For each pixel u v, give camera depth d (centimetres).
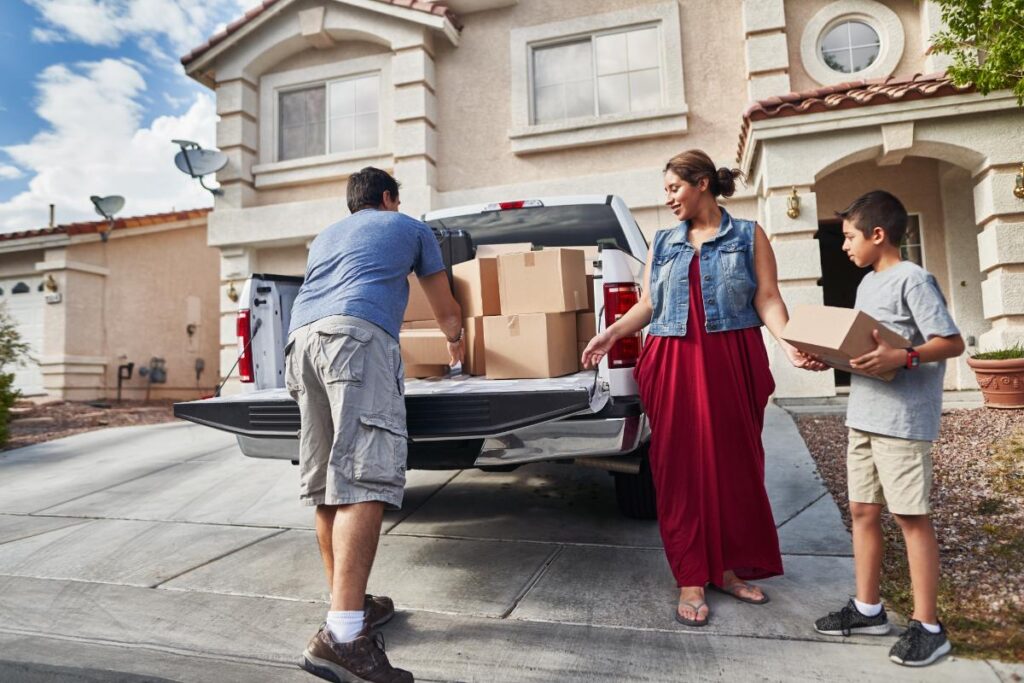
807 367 247
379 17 923
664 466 273
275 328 413
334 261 254
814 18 809
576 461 343
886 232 234
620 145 869
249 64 982
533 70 916
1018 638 239
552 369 311
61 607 302
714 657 236
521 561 337
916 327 229
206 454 653
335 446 226
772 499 412
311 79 986
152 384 1338
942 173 788
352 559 220
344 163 952
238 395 351
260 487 514
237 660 247
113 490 530
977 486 382
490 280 340
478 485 489
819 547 340
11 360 1043
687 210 278
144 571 346
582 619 271
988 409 582
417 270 275
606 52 889
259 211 960
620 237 391
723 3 844
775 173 696
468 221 422
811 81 809
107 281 1264
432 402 275
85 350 1220
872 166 812
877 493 241
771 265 276
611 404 299
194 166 941
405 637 259
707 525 268
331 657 210
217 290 1509
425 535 384
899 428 223
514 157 905
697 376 271
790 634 252
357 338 233
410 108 905
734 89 834
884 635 246
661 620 268
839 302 993
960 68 546
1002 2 494
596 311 321
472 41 930
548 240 406
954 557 305
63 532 422
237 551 372
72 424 888
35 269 1209
